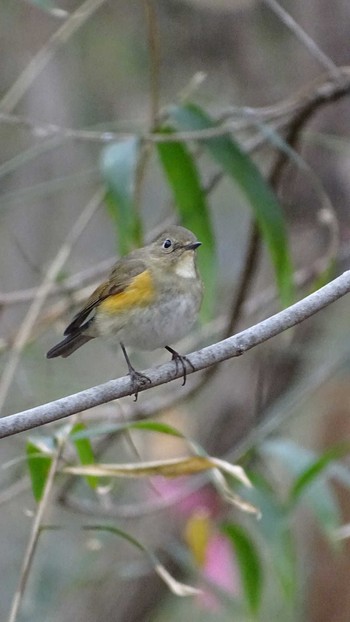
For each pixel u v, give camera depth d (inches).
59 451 302.4
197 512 426.3
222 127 367.6
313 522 475.5
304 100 388.2
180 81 555.8
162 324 343.6
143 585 507.2
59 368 528.1
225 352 273.3
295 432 518.0
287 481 490.9
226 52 545.0
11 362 384.5
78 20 422.6
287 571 378.3
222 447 494.3
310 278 449.4
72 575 488.7
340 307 510.9
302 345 476.4
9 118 365.4
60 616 511.2
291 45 528.4
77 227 403.9
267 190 371.2
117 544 496.7
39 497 317.4
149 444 472.4
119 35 561.0
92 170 404.5
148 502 454.3
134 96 561.3
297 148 408.5
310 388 420.5
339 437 474.6
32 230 562.6
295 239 488.7
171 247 346.0
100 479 398.9
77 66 563.5
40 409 259.1
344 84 381.7
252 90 536.7
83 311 350.3
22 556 514.0
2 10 567.2
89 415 444.1
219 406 498.6
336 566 469.4
